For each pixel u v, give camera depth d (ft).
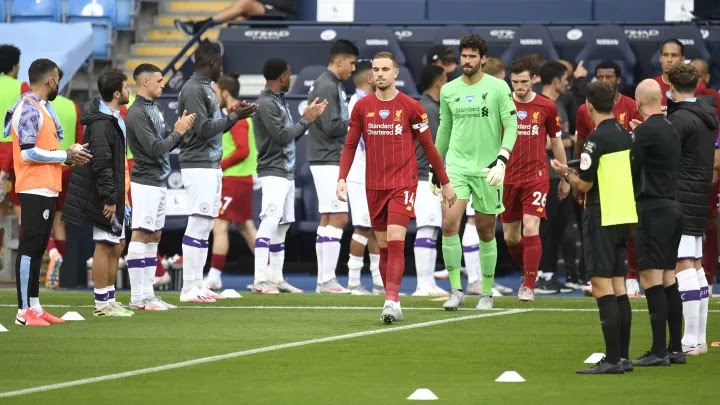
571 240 141.59
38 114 100.07
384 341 91.50
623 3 180.96
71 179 106.63
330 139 135.33
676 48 124.26
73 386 71.26
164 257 153.89
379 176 102.47
